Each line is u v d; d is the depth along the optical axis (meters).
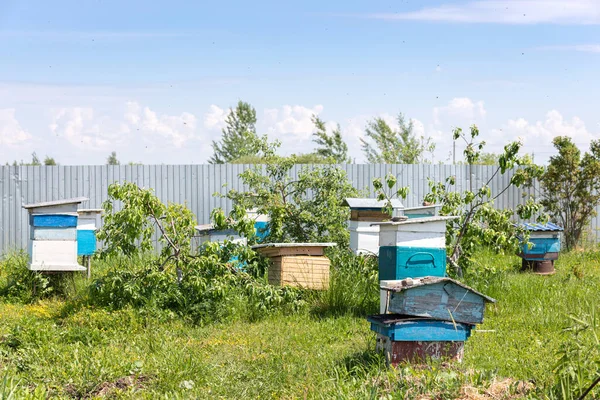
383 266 10.57
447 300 7.51
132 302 11.03
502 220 13.05
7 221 19.06
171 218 11.73
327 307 11.49
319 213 16.28
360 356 8.05
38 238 12.85
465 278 12.81
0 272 15.52
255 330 10.26
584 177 19.75
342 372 7.32
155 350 8.77
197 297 11.20
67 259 13.00
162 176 19.59
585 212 20.12
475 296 7.58
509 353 8.20
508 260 17.70
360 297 11.75
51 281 13.51
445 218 10.20
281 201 16.73
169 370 7.54
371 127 48.94
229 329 10.35
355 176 20.09
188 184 19.67
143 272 11.49
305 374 7.49
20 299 13.05
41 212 12.84
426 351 7.57
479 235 12.81
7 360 8.06
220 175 19.75
